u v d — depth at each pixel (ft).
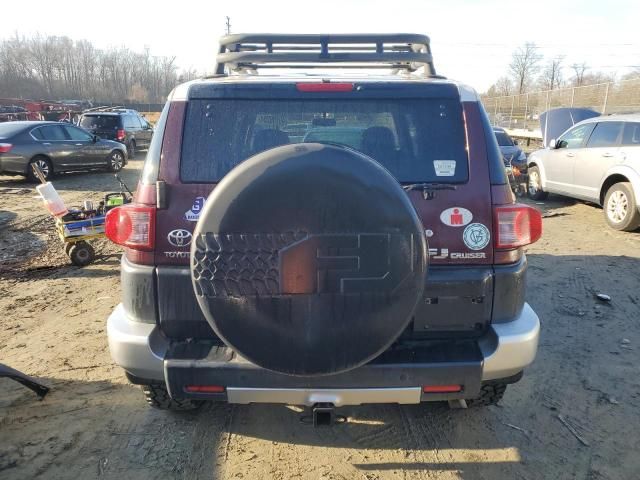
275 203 6.92
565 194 33.71
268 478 9.14
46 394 11.76
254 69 13.32
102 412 11.11
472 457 9.76
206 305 7.14
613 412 11.30
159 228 8.47
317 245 6.97
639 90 85.92
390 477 9.21
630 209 27.20
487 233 8.55
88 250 22.20
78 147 48.49
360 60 10.96
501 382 9.00
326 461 9.62
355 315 7.10
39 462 9.51
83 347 14.26
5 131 44.52
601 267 21.56
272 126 8.79
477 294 8.52
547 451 9.96
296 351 7.20
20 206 34.86
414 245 7.10
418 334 8.61
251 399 8.18
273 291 7.04
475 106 8.82
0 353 13.92
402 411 11.25
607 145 29.71
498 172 8.68
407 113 8.79
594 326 15.74
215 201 6.98
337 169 6.95
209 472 9.30
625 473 9.38
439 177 8.59
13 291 19.06
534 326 8.64
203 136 8.66
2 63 271.90
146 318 8.61
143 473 9.26
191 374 8.11
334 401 8.09
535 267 21.56
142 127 70.49
